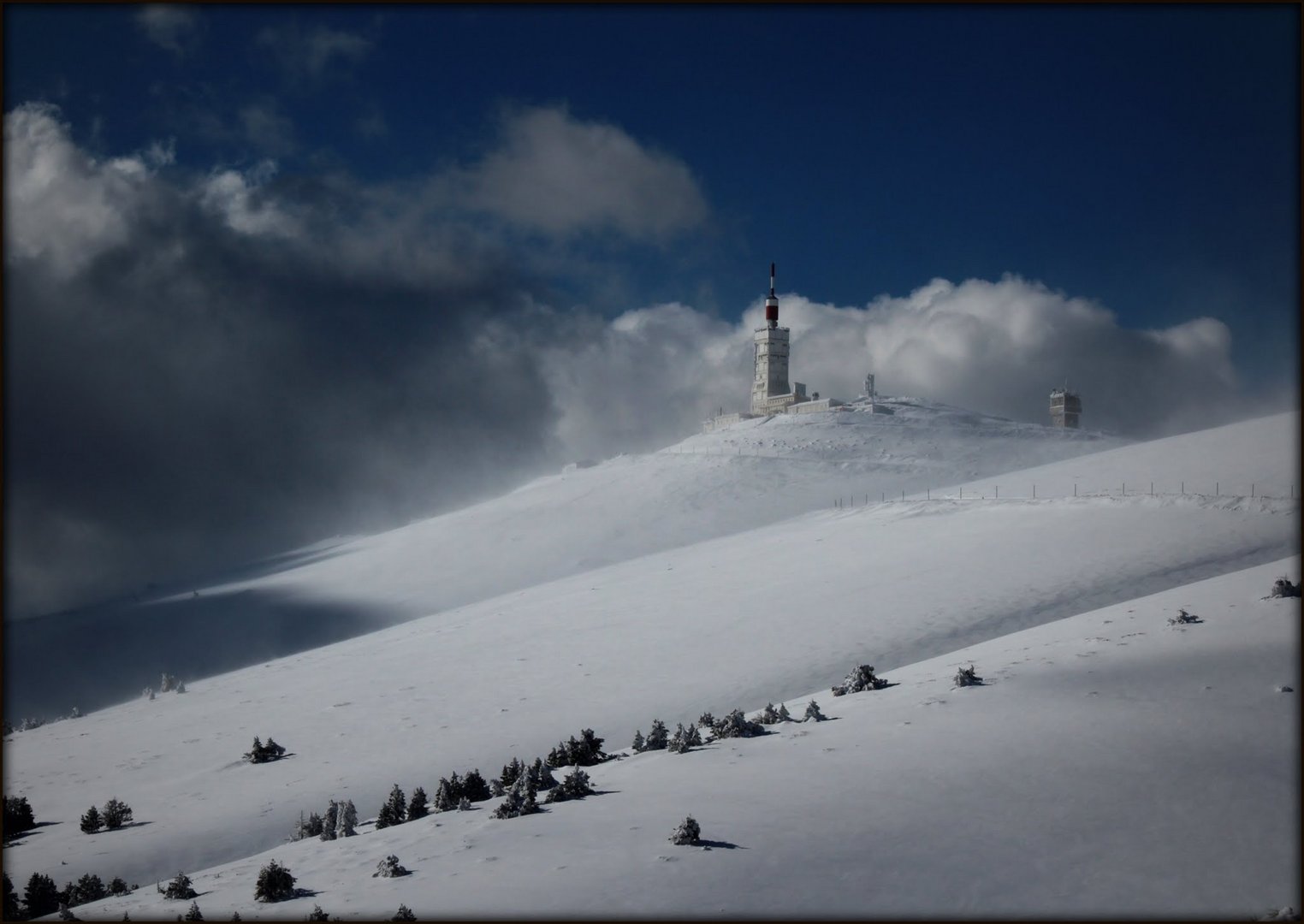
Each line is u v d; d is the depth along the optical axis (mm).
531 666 93438
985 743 45594
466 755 70250
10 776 82188
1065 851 34281
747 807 41750
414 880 38875
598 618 110375
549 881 36281
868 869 34375
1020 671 56906
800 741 51000
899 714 52469
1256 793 37031
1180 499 108750
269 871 40438
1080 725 46156
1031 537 108875
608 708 77188
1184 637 57531
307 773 71438
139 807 69375
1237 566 87625
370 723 82375
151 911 41656
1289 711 44719
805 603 100438
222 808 66000
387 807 53812
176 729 92125
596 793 47812
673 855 37156
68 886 50969
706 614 103000
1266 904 30031
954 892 32219
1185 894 30969
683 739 54406
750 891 33562
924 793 40594
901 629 86438
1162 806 36875
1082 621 67312
